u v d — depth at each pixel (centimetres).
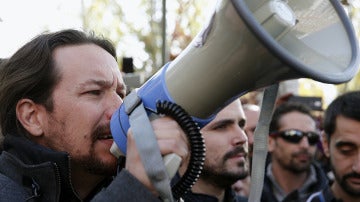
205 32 120
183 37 914
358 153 285
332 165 298
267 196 388
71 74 163
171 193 121
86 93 161
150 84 132
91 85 161
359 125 285
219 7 114
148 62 1228
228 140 273
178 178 139
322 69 118
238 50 113
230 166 272
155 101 128
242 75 116
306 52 121
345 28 133
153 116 129
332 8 135
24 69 171
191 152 124
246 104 418
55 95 163
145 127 124
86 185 173
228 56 116
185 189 126
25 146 167
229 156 273
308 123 393
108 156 158
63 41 169
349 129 286
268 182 398
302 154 389
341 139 288
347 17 135
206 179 274
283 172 394
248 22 104
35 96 167
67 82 162
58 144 164
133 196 125
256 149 136
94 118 159
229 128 276
